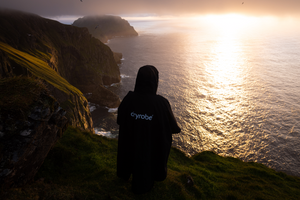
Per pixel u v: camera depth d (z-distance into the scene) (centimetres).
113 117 8512
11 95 432
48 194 420
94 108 9294
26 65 7019
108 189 494
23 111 426
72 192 450
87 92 12606
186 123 8312
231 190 936
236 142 7156
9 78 466
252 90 12219
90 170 667
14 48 9506
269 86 12812
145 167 363
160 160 377
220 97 11094
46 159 649
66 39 13512
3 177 393
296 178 1753
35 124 454
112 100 9319
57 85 6931
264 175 1634
